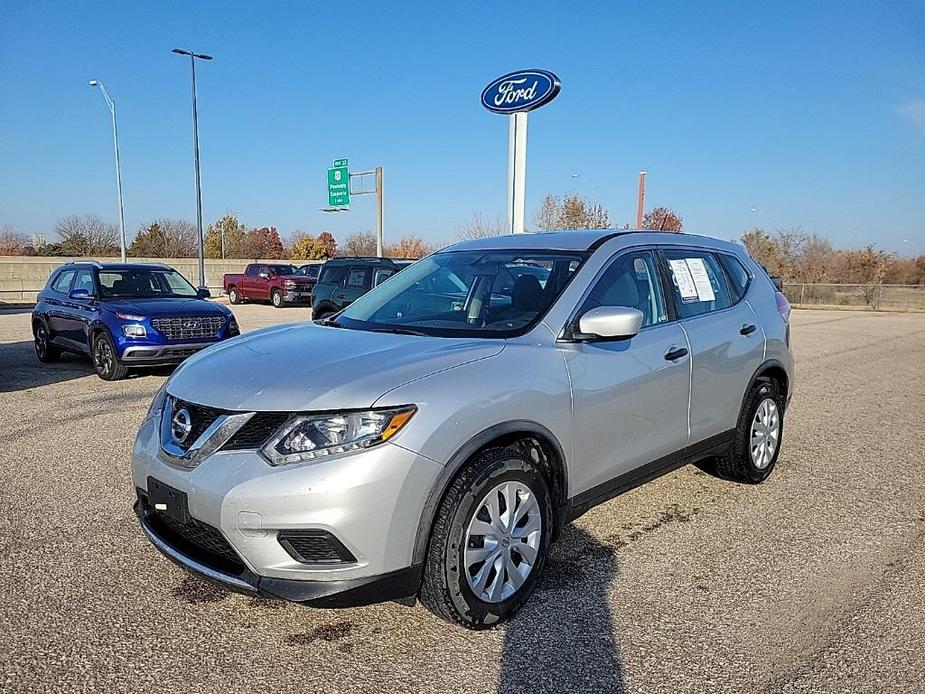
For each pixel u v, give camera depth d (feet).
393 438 9.09
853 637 10.13
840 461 19.38
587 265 12.82
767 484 17.22
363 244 205.36
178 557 9.86
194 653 9.64
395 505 9.07
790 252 136.26
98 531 13.79
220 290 132.26
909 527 14.43
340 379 9.59
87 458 18.54
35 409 24.66
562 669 9.34
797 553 13.09
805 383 32.96
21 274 118.21
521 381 10.53
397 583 9.34
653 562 12.66
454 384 9.82
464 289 13.48
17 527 13.94
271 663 9.43
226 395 9.75
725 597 11.34
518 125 48.42
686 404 13.97
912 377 34.91
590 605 11.05
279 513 8.81
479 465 9.91
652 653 9.71
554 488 11.30
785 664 9.46
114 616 10.61
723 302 15.94
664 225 105.81
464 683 9.02
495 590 10.22
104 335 30.55
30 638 9.97
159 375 32.71
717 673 9.26
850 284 109.19
